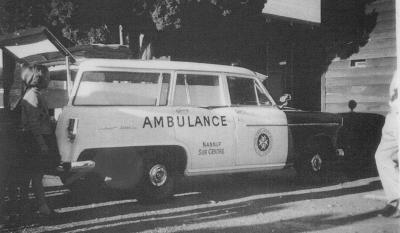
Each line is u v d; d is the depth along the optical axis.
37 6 8.53
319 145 8.08
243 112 7.02
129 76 6.15
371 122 11.28
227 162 6.80
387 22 11.34
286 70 12.41
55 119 6.50
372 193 7.00
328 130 8.14
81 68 5.78
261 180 8.48
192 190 7.38
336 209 5.84
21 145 5.12
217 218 5.34
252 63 11.50
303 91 12.70
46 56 6.49
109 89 5.97
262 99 7.61
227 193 7.09
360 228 4.87
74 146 5.53
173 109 6.36
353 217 5.39
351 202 6.30
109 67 5.92
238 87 7.30
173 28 8.69
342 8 12.05
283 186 7.80
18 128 5.21
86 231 4.71
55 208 5.86
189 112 6.48
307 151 7.88
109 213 5.62
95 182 7.12
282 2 11.59
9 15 8.62
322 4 12.36
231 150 6.81
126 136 5.87
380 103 11.46
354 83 11.89
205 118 6.60
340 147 11.00
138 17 8.91
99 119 5.71
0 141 5.11
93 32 9.23
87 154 5.94
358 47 11.84
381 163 5.46
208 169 6.64
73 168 5.48
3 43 6.08
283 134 7.48
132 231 4.73
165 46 9.91
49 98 6.75
